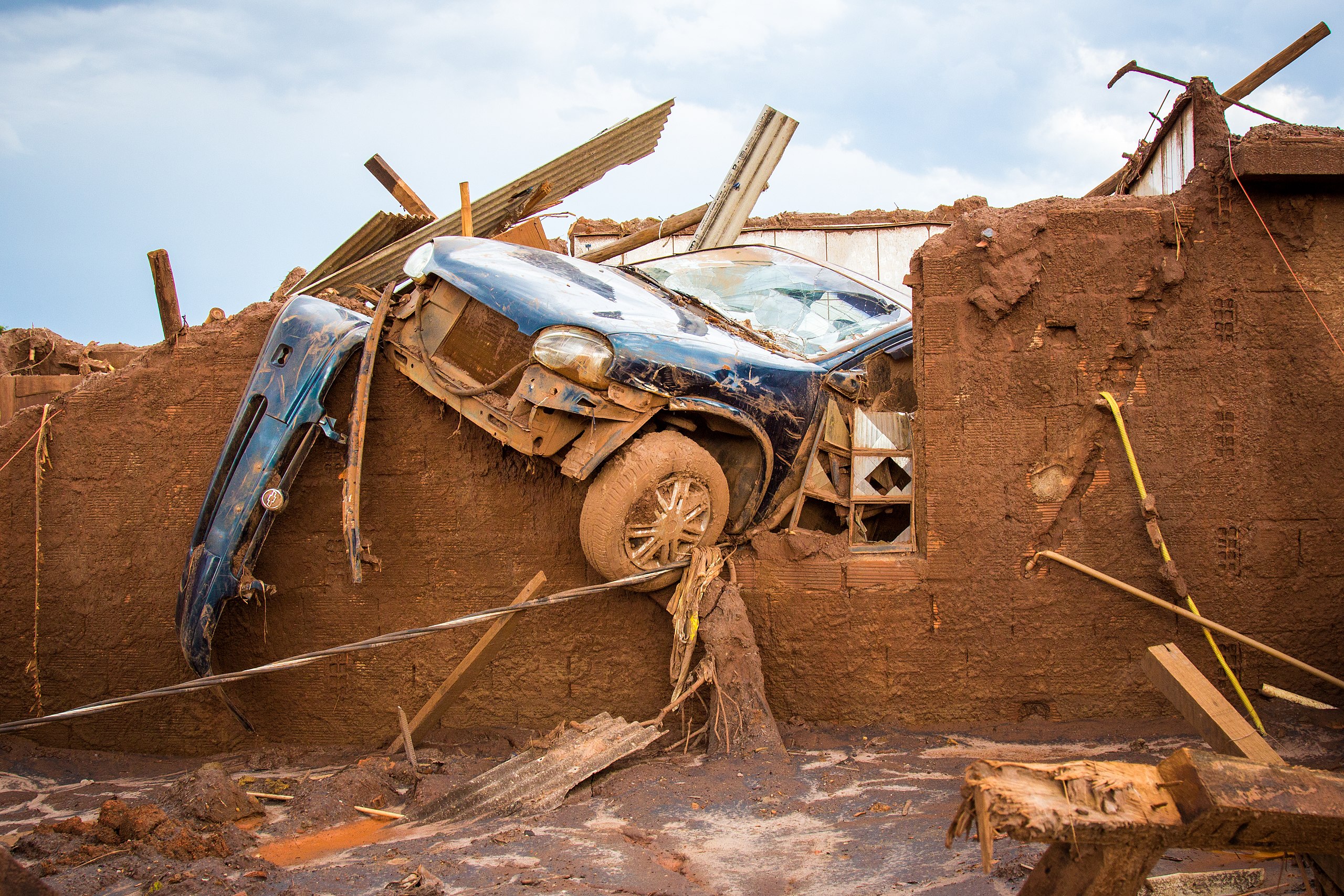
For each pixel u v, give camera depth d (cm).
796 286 788
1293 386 614
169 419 659
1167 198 617
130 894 405
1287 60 781
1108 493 613
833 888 382
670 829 460
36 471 663
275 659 650
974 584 611
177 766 638
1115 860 258
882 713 615
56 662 664
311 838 488
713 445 621
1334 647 608
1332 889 289
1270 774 257
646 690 633
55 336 1009
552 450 557
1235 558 612
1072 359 612
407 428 641
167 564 657
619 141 931
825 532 686
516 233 795
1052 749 573
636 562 563
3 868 290
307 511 646
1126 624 611
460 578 643
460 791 520
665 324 592
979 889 357
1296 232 611
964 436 613
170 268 662
